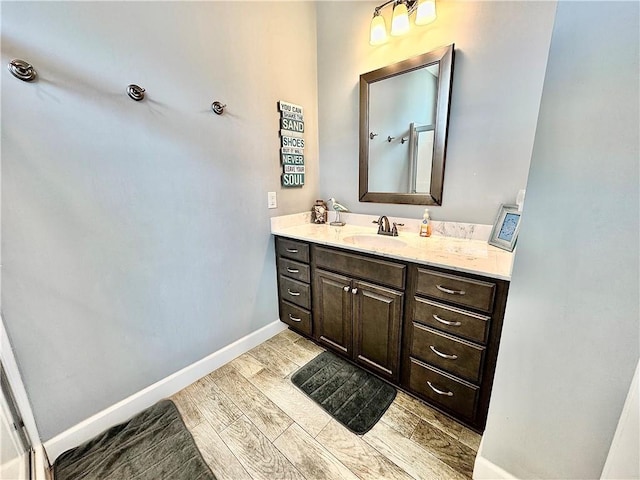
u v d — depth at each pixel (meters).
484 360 1.23
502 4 1.38
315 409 1.52
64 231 1.19
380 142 1.96
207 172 1.64
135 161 1.36
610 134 0.70
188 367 1.71
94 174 1.24
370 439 1.34
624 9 0.64
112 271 1.35
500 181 1.54
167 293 1.57
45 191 1.12
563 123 0.76
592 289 0.80
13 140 1.04
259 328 2.11
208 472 1.20
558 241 0.83
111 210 1.31
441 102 1.63
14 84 1.02
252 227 1.95
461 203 1.70
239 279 1.92
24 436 1.14
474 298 1.21
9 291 1.08
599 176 0.74
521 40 1.36
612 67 0.67
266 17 1.80
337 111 2.17
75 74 1.14
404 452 1.27
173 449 1.30
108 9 1.20
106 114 1.24
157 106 1.39
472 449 1.28
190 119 1.52
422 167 1.79
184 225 1.58
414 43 1.71
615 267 0.76
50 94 1.10
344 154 2.20
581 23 0.69
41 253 1.14
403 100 1.80
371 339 1.66
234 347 1.94
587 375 0.85
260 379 1.75
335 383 1.70
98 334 1.34
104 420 1.40
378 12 1.75
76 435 1.31
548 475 0.99
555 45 0.74
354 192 2.21
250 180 1.88
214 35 1.56
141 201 1.40
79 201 1.21
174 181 1.51
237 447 1.31
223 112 1.66
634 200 0.70
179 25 1.42
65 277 1.21
